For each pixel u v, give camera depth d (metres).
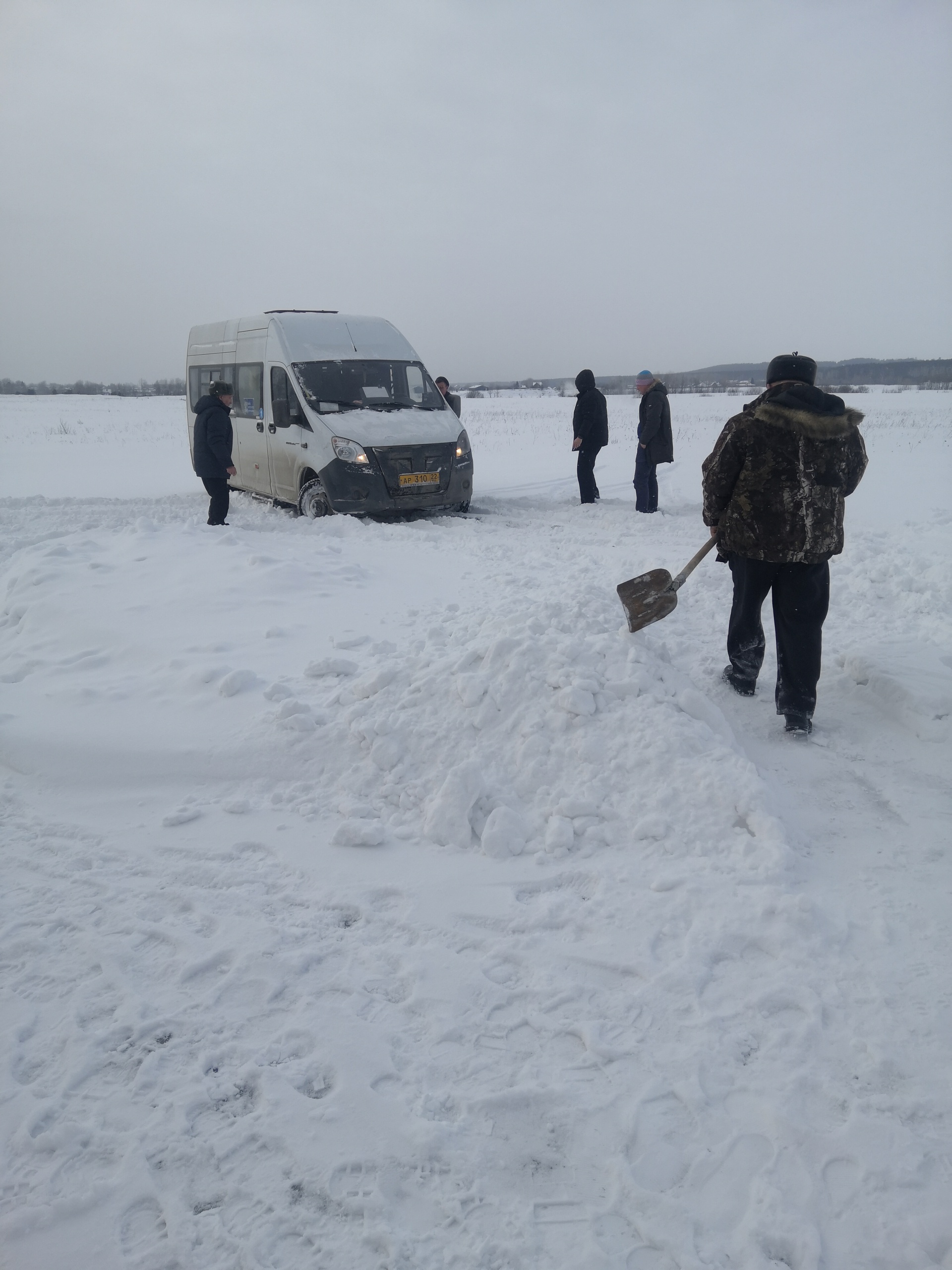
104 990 2.59
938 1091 2.10
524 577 6.91
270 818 3.60
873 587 6.26
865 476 14.61
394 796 3.65
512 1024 2.40
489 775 3.58
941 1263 1.72
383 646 4.89
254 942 2.79
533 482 15.44
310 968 2.67
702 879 2.98
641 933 2.75
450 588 6.71
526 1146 2.02
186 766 3.96
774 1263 1.72
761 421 3.98
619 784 3.47
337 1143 2.03
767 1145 1.98
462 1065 2.26
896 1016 2.35
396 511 11.19
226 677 4.42
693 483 14.88
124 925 2.91
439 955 2.71
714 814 3.26
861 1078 2.15
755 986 2.48
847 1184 1.88
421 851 3.34
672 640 5.32
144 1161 2.00
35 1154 2.03
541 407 58.06
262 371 11.42
